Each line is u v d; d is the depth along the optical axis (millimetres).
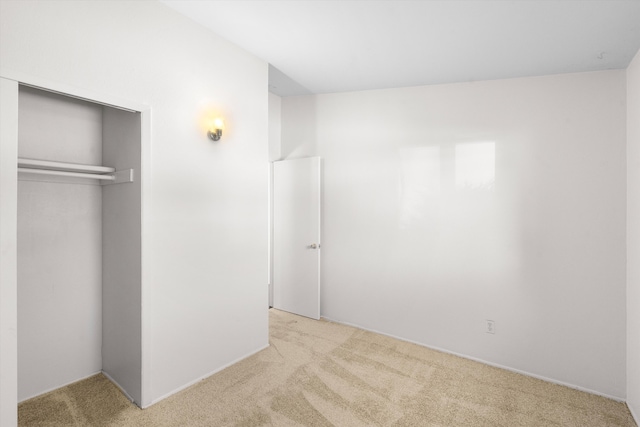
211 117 2564
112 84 1973
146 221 2145
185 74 2377
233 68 2729
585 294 2605
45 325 2291
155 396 2223
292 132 4172
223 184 2682
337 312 3861
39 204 2252
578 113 2631
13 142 1621
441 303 3191
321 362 2852
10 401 1627
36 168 2178
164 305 2266
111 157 2420
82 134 2432
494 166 2936
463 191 3076
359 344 3252
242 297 2871
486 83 2980
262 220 3057
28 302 2215
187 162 2404
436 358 3018
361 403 2275
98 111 2514
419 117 3307
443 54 2615
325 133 3896
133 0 2072
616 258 2508
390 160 3473
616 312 2512
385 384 2535
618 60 2416
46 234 2285
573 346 2648
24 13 1638
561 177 2682
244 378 2561
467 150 3059
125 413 2105
